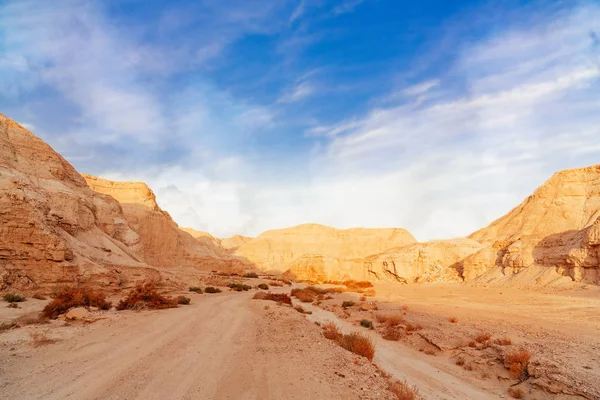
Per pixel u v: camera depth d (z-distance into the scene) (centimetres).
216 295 3622
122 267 3297
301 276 8606
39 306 1959
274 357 1113
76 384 791
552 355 1466
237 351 1175
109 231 4600
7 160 3472
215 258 8744
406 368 1483
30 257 2409
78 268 2634
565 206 5853
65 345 1124
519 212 7912
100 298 1938
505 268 5500
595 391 1094
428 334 1938
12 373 845
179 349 1159
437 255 7538
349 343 1430
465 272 6375
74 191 3950
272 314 2116
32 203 2720
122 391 760
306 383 866
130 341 1235
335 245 12400
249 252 12488
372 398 814
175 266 7138
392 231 12650
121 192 7156
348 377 948
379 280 7762
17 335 1202
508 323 2202
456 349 1717
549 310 2703
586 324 2133
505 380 1344
